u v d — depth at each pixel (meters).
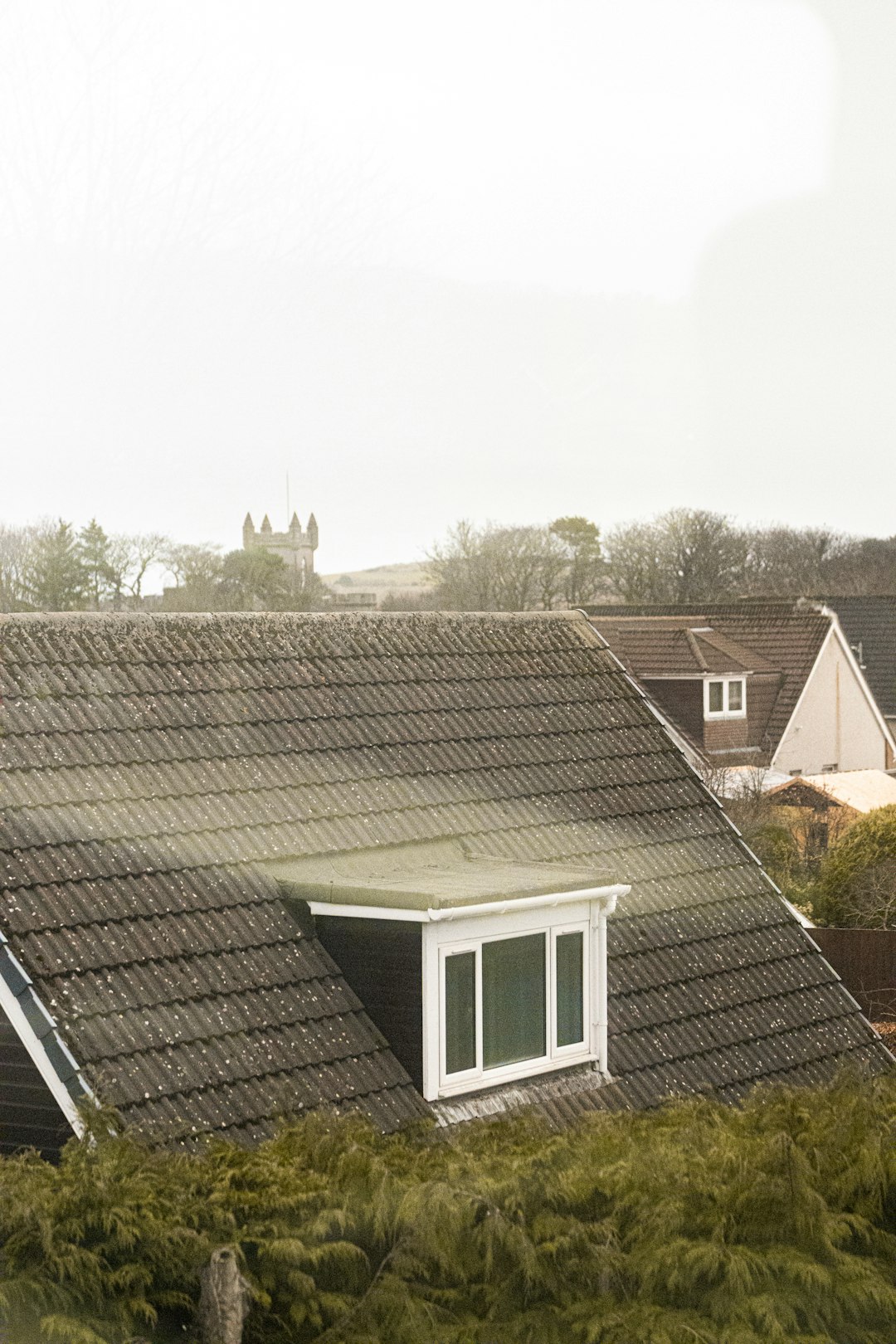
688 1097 11.51
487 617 16.11
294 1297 7.83
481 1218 8.20
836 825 30.95
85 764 11.20
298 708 13.17
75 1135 9.05
